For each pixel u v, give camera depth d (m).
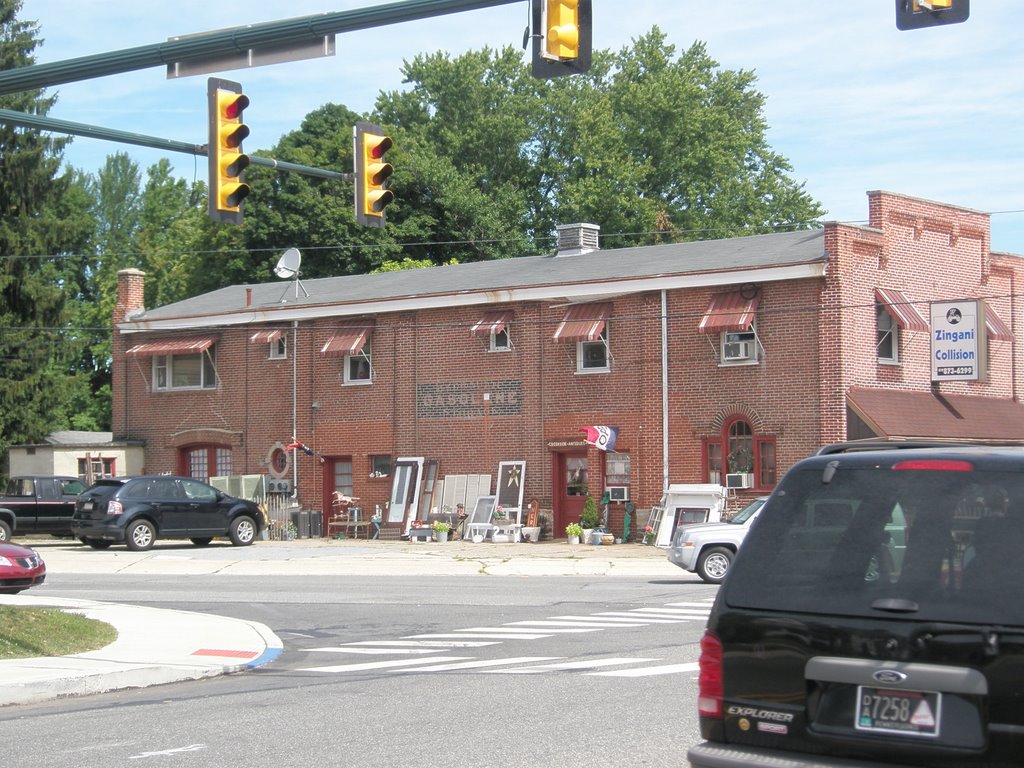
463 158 65.75
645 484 35.03
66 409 72.38
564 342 36.66
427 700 11.52
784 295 32.94
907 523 6.00
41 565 20.00
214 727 10.39
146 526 33.56
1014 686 5.54
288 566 29.62
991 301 36.91
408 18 11.88
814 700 6.02
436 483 38.81
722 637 6.30
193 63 12.93
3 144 46.69
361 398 40.41
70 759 9.16
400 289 40.84
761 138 66.75
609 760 8.77
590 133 62.00
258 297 45.09
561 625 18.00
